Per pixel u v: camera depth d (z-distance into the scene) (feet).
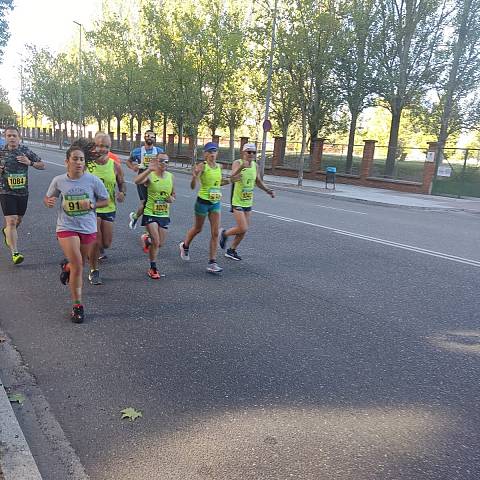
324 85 82.94
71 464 8.91
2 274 20.15
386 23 82.17
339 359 13.66
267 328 15.72
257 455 9.28
